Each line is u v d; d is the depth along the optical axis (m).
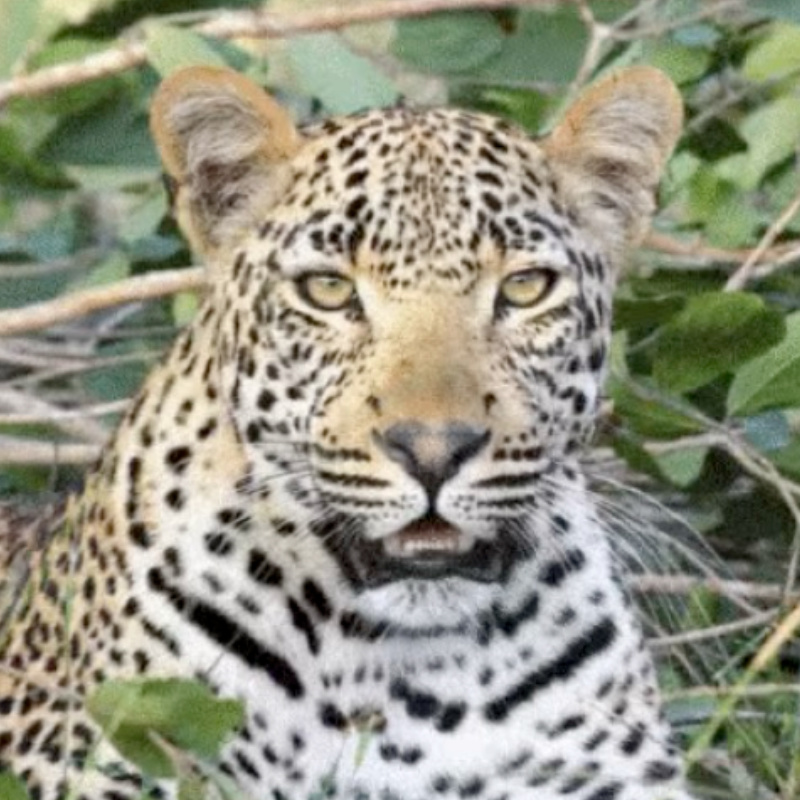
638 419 12.24
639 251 13.20
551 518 10.54
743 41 14.45
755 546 13.49
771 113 13.78
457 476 9.92
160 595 10.52
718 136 13.91
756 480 13.22
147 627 10.51
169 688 9.57
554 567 10.60
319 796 10.08
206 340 10.71
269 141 10.55
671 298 12.14
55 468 12.80
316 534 10.39
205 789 9.87
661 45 13.69
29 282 14.43
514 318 10.38
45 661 10.88
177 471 10.59
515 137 10.71
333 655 10.49
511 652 10.55
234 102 10.59
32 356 14.33
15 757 10.73
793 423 13.38
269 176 10.56
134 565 10.57
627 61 13.56
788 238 14.08
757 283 13.73
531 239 10.39
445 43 14.27
